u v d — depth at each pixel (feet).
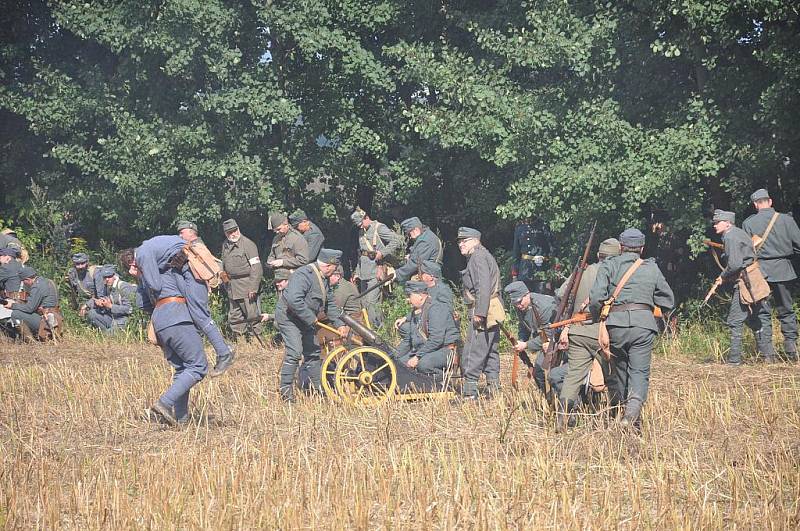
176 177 98.17
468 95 89.40
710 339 75.97
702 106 82.53
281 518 33.42
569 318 50.06
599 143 85.97
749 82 82.28
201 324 49.55
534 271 91.09
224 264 82.99
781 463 39.27
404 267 75.15
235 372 67.10
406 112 92.02
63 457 43.27
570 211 87.20
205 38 90.58
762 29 80.74
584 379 47.91
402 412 50.85
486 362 56.08
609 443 43.29
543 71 94.48
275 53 95.09
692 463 40.04
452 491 36.35
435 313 56.54
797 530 32.40
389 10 95.35
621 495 36.83
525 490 37.01
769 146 79.87
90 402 55.42
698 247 82.48
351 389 54.39
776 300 67.87
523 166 90.79
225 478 37.58
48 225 102.22
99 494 35.91
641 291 45.75
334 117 96.63
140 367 69.36
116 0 96.94
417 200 106.11
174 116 97.14
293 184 95.55
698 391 55.57
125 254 51.52
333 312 59.31
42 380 62.85
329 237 111.24
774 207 89.61
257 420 49.65
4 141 109.09
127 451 44.21
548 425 47.06
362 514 33.27
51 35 105.40
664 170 82.17
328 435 45.52
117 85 99.55
